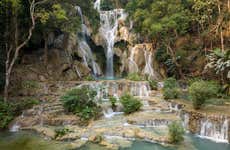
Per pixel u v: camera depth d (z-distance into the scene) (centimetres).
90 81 1819
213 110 1202
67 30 1869
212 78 1983
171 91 1586
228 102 1420
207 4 1989
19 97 1528
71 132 1100
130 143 1002
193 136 1103
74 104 1333
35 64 1958
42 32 1959
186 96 1634
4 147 948
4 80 1595
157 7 2098
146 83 1777
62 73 2016
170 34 2195
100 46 2620
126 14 2683
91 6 2480
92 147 947
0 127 1179
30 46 2048
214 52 1794
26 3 1592
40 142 1006
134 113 1368
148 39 2503
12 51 1792
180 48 2278
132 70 2441
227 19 2072
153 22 2080
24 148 936
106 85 1733
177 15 1988
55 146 955
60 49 2184
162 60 2366
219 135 1058
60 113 1326
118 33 2619
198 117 1138
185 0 2162
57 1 1695
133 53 2464
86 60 2411
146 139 1039
